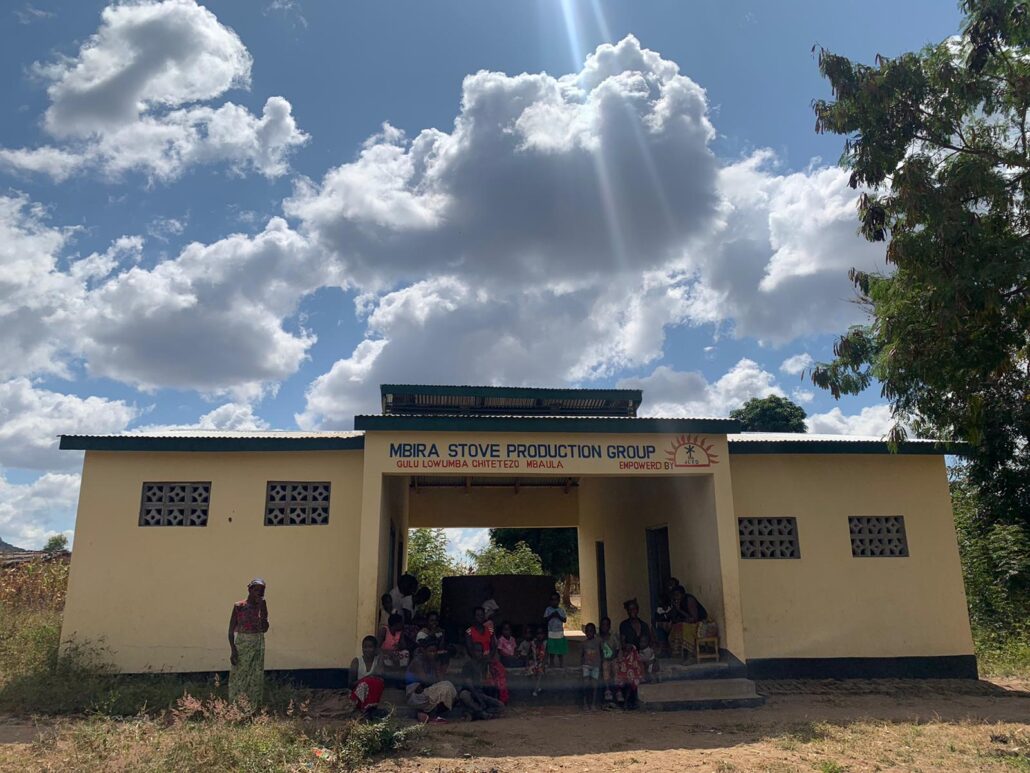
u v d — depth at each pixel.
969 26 9.47
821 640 12.63
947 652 12.80
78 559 11.32
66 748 7.18
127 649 11.10
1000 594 16.36
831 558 13.00
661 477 14.23
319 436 12.41
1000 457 17.48
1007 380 16.50
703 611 11.86
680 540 13.29
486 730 8.93
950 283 9.10
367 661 9.92
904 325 10.19
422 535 22.70
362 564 10.89
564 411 15.62
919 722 9.43
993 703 10.90
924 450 13.37
